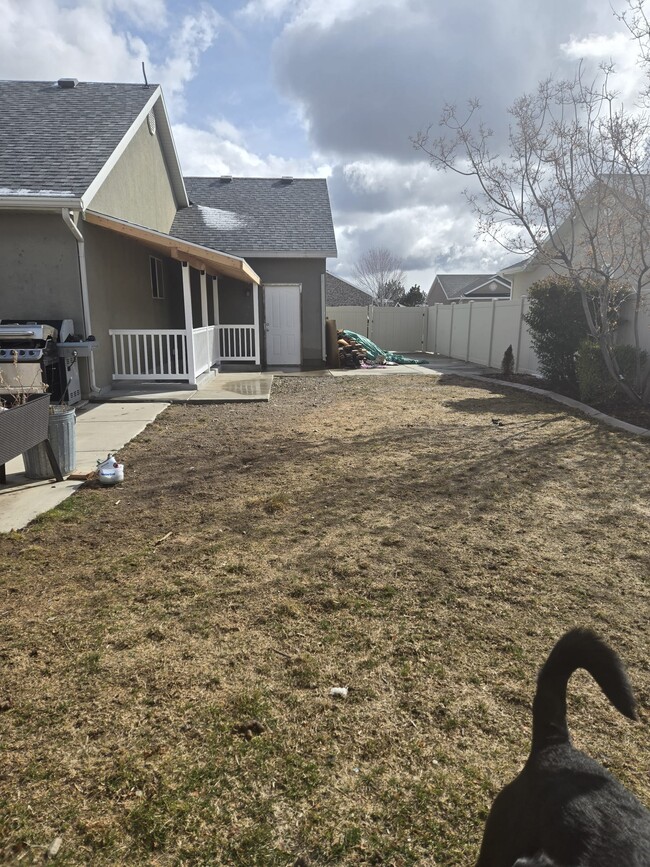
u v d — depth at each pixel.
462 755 2.20
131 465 6.09
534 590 3.45
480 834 1.87
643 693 2.53
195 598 3.33
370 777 2.09
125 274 11.53
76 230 9.01
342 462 6.18
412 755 2.20
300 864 1.76
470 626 3.07
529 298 12.34
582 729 2.34
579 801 1.25
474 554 3.94
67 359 8.99
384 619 3.13
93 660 2.74
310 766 2.13
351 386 12.34
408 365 17.30
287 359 16.83
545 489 5.32
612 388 9.55
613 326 9.48
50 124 11.21
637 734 2.31
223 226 16.64
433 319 23.12
